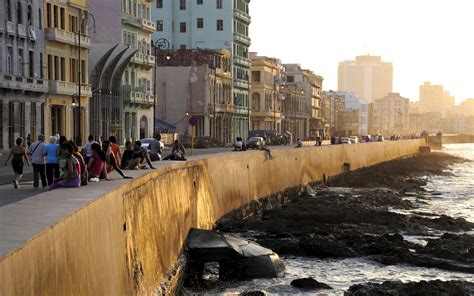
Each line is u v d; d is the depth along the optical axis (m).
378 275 29.59
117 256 17.56
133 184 21.44
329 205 52.00
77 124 80.19
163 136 100.31
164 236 25.70
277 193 57.41
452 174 105.50
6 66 66.69
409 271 30.48
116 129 92.00
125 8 98.25
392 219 45.28
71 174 21.94
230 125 134.38
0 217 13.73
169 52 119.94
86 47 82.56
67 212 13.63
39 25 72.88
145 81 106.44
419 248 34.25
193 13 137.38
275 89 160.75
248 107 140.00
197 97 117.38
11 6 67.38
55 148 29.44
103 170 25.06
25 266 10.45
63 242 12.47
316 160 75.75
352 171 95.56
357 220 45.72
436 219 45.12
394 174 95.69
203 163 37.56
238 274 28.44
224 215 42.16
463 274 30.20
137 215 21.45
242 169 47.81
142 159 31.84
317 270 30.25
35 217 13.61
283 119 168.50
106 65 87.81
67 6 79.19
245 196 48.03
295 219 46.34
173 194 28.94
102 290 15.38
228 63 132.62
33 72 71.62
